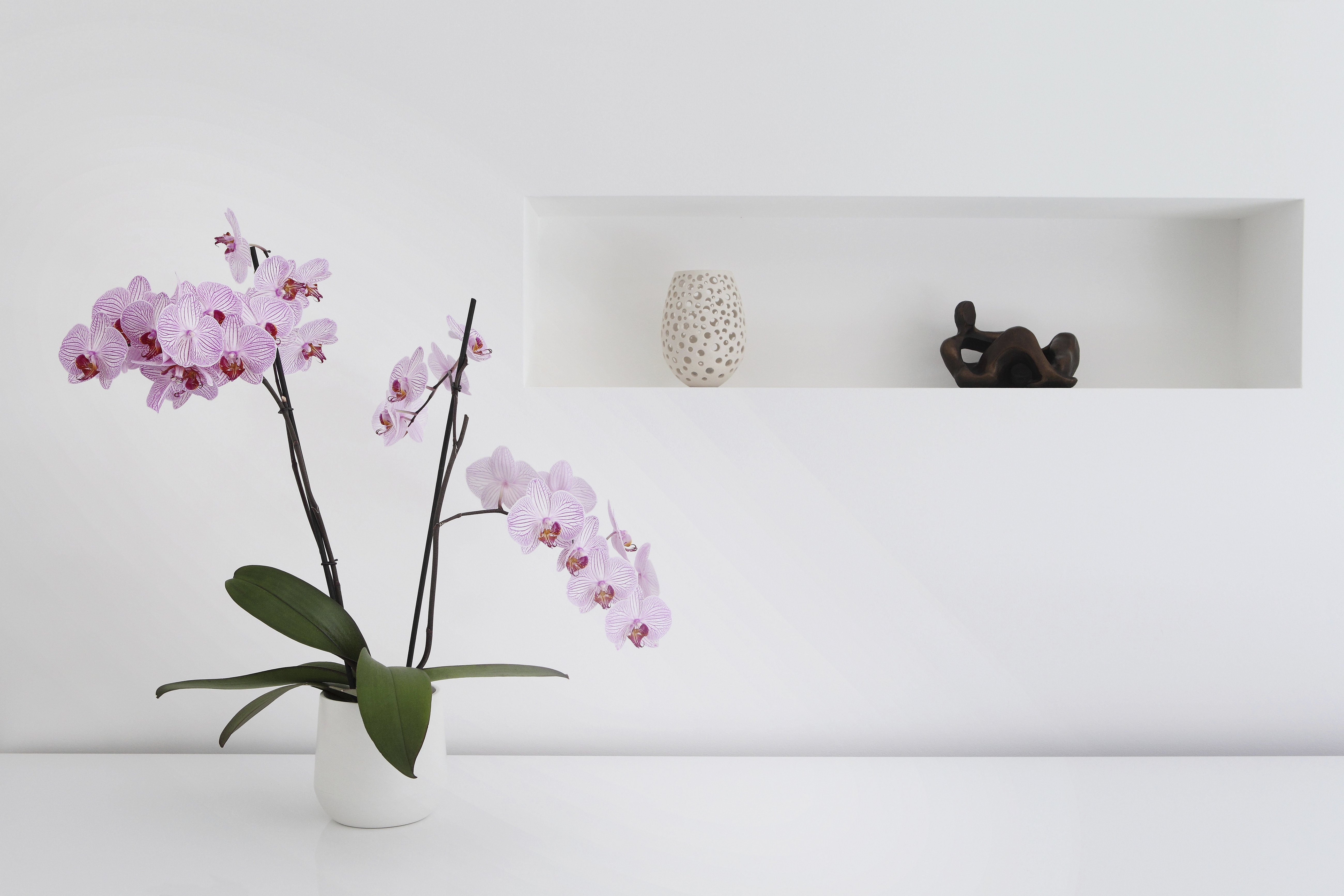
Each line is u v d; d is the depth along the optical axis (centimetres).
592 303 116
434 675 82
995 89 104
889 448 106
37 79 103
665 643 107
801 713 108
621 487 106
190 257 104
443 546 106
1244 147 104
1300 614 107
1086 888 76
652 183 104
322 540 83
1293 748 108
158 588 106
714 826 88
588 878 77
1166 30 104
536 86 103
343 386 105
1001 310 117
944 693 108
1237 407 106
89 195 103
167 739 107
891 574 107
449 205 104
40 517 105
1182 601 107
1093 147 104
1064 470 106
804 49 104
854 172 104
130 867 78
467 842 83
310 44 103
